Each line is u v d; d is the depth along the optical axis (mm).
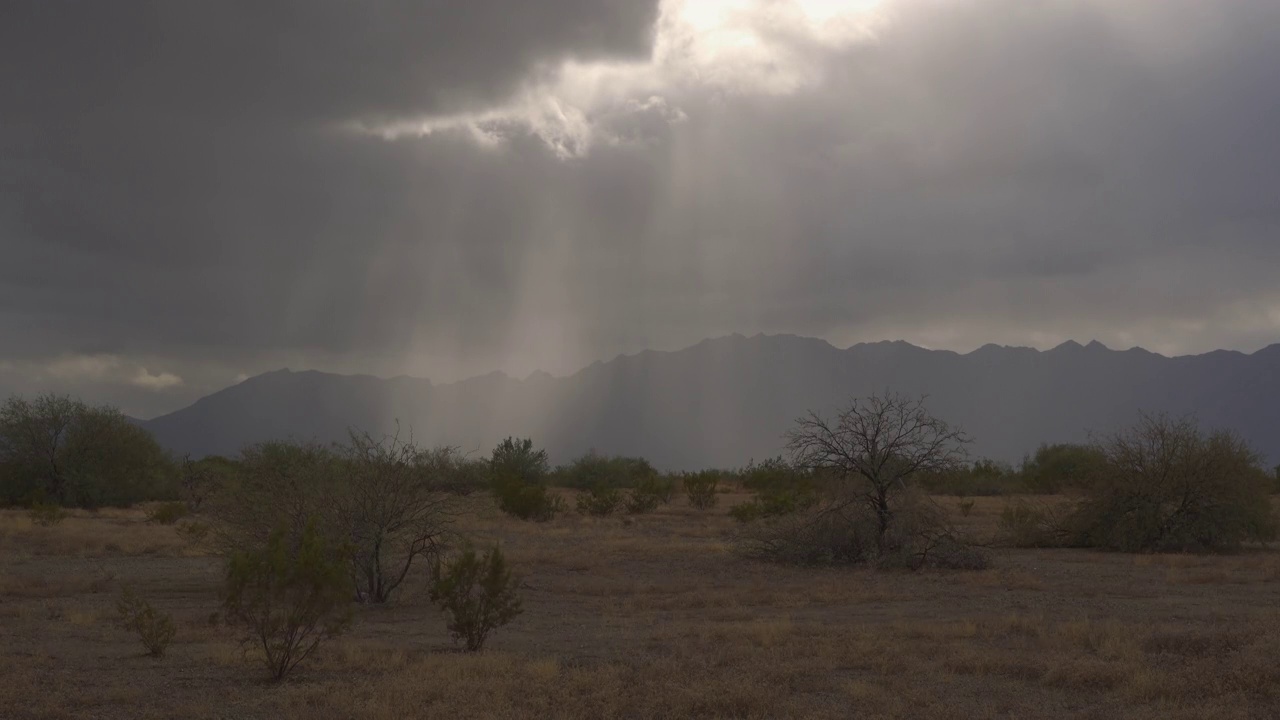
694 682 11742
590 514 54531
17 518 43938
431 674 12391
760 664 12992
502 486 50094
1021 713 10766
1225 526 31844
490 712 10430
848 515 28641
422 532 20734
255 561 12695
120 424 61250
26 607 18922
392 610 19531
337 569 13039
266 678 12508
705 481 63312
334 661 13547
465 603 14758
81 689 11781
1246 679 11492
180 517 46531
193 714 10656
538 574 25734
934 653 14062
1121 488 33094
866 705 11000
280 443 26828
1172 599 20641
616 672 12422
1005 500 64375
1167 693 11344
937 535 28344
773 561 29438
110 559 28875
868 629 16266
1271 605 19516
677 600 20500
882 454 28703
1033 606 19719
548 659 13180
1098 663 12641
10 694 11359
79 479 57500
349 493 20141
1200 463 32188
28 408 58375
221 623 16922
